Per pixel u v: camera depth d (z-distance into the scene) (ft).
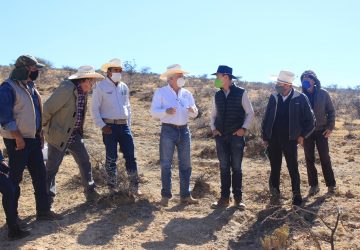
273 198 26.18
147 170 35.09
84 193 26.14
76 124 24.39
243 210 25.12
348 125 66.13
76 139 24.76
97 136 49.96
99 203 25.49
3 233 21.38
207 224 23.02
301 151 43.68
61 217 23.18
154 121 64.54
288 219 23.09
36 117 21.75
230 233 22.27
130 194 25.79
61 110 23.25
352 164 38.55
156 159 38.83
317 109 27.32
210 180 31.83
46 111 22.97
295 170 25.23
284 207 25.16
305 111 24.81
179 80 25.32
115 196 25.58
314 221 23.30
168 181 25.67
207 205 26.08
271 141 25.59
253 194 28.50
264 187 29.84
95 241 20.72
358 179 32.58
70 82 23.30
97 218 23.41
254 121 47.44
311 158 27.86
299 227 21.75
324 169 28.04
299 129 24.85
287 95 25.02
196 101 85.20
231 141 25.11
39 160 22.22
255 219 24.02
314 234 19.25
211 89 112.98
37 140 22.04
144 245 20.44
